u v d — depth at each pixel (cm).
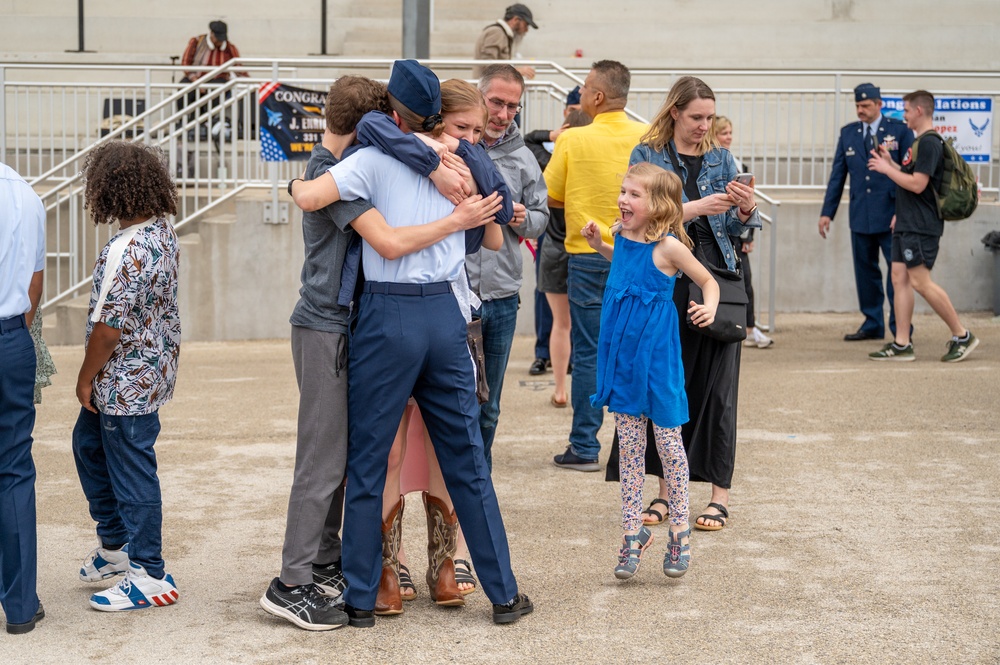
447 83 403
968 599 420
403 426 409
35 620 400
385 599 409
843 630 392
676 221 445
